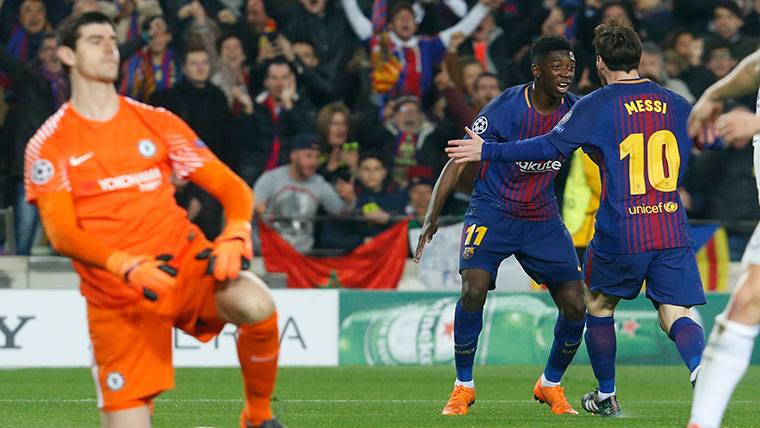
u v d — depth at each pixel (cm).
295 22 4906
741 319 1678
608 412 2636
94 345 1669
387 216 4347
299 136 4388
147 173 1666
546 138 2316
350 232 4450
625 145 2341
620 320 4288
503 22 5194
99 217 1636
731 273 4350
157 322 1655
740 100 4934
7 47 4825
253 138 4641
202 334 1728
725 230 4344
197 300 1675
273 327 1653
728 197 4612
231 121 4475
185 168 1677
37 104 4528
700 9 5309
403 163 4647
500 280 4309
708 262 4344
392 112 4781
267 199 4403
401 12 4872
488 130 2609
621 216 2366
